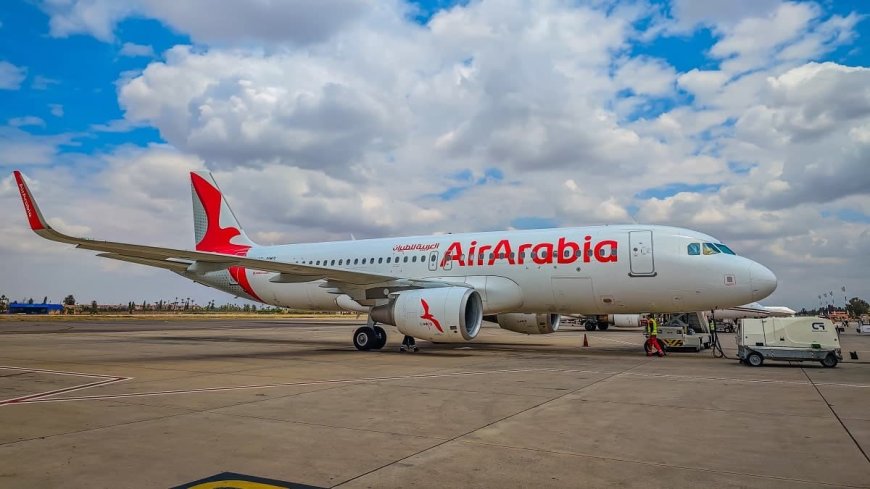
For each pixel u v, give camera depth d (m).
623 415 7.56
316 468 5.07
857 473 4.96
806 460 5.39
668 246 16.88
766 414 7.65
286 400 8.69
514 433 6.48
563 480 4.75
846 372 12.96
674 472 4.99
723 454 5.60
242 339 27.06
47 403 8.40
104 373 12.31
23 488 4.46
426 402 8.54
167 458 5.38
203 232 26.69
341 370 12.96
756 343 14.49
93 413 7.62
